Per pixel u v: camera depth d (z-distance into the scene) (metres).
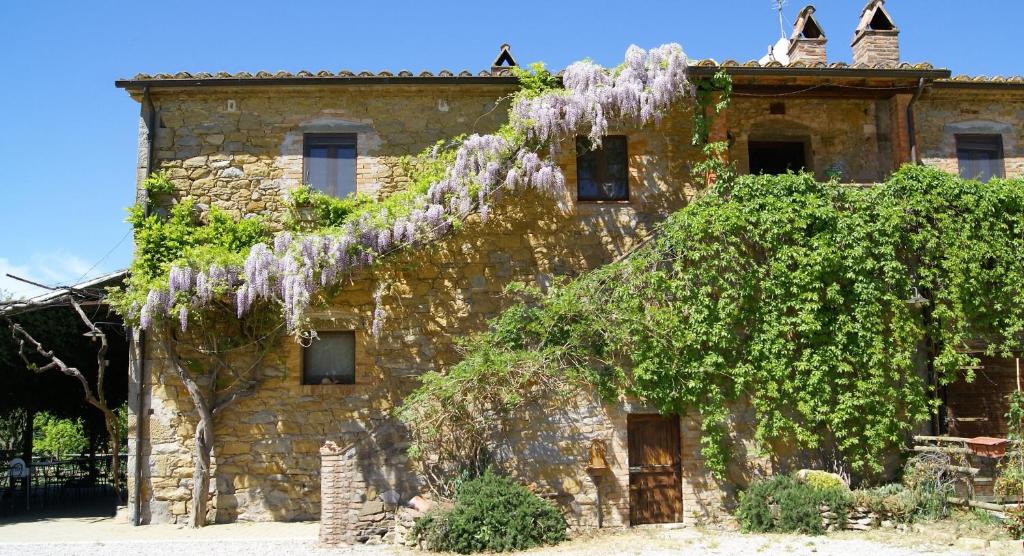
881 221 11.45
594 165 12.53
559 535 9.77
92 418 19.55
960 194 11.80
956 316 11.48
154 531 10.95
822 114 13.56
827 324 11.23
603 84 11.91
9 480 15.88
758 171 14.16
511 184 11.52
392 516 10.12
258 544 10.00
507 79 12.36
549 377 10.67
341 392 11.77
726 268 11.27
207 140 12.27
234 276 11.05
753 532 10.16
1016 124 13.63
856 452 11.05
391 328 11.93
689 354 11.01
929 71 12.26
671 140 12.47
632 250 11.47
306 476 11.60
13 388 15.52
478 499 9.67
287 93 12.39
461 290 12.05
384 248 11.37
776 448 11.09
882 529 10.09
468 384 10.40
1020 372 11.98
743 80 12.30
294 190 12.06
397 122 12.47
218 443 11.60
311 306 11.78
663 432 11.11
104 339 12.39
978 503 10.31
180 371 11.35
